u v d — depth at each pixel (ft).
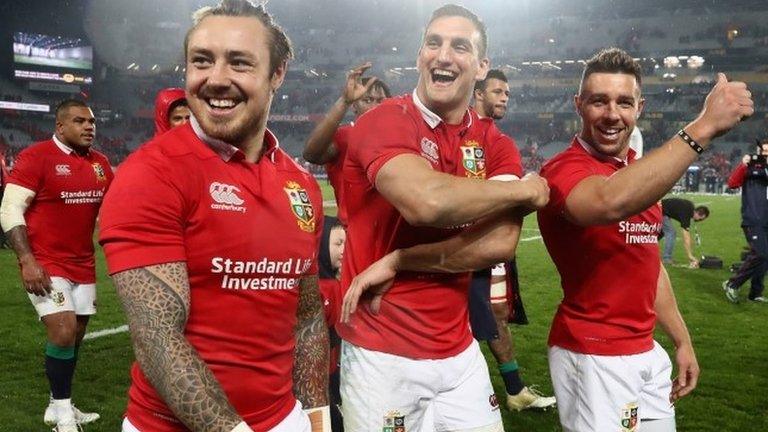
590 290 9.53
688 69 156.87
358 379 9.01
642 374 9.68
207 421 5.41
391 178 7.95
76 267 16.19
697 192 116.98
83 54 172.14
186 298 5.74
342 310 8.92
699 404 17.79
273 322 6.47
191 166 5.90
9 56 165.27
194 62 6.07
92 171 16.34
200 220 5.90
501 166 9.32
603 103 9.36
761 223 30.09
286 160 6.98
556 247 9.76
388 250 8.90
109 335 24.14
